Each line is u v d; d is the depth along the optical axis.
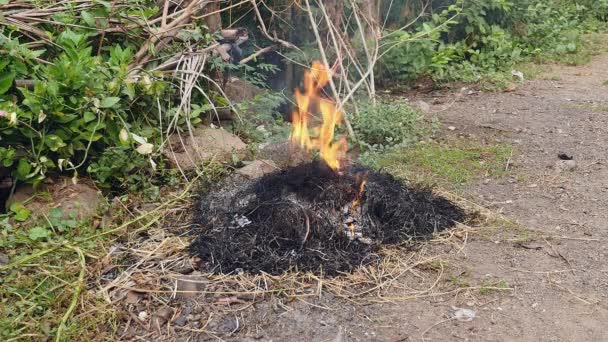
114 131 2.98
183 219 2.79
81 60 2.94
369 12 4.32
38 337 2.10
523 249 2.63
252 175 3.07
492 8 5.90
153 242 2.61
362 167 2.98
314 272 2.40
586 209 2.98
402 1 5.27
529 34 6.39
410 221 2.70
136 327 2.18
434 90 5.16
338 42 4.50
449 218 2.81
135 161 3.00
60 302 2.23
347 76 4.48
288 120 4.48
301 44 4.68
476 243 2.66
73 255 2.50
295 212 2.54
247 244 2.48
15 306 2.20
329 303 2.27
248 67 3.95
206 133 3.38
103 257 2.49
